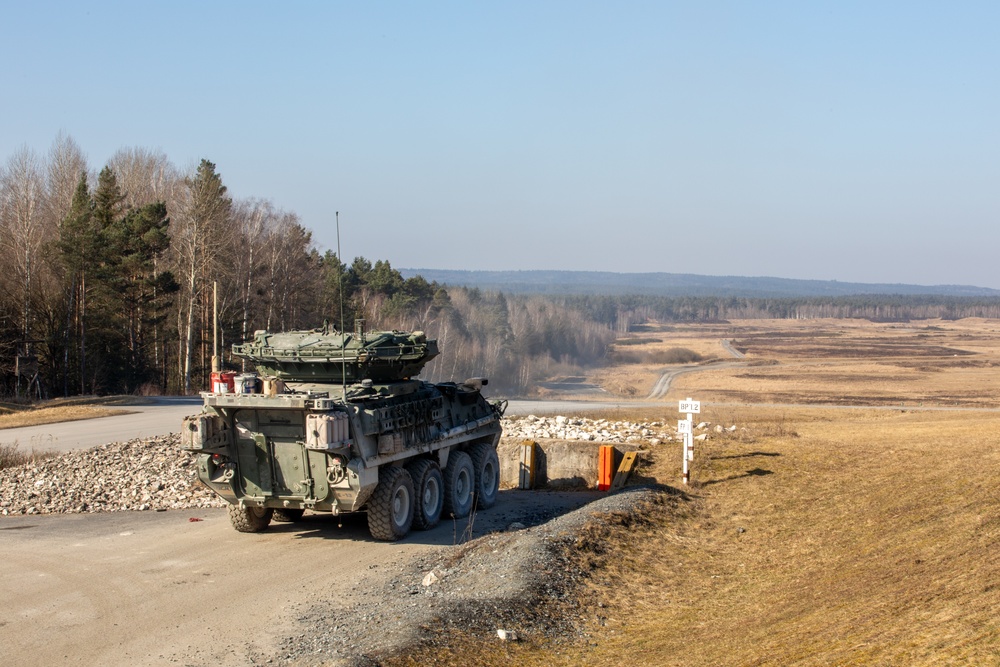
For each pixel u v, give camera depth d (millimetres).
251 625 9430
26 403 38938
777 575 11242
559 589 10367
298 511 15438
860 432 22172
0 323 44938
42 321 47094
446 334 68875
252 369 32500
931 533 11789
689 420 16672
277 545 13164
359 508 13164
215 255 51938
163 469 18328
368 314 63031
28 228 46031
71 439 25406
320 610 9930
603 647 8852
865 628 8391
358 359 13539
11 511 16188
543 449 20031
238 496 13203
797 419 26750
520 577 10453
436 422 14820
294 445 12703
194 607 10078
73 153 55906
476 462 16375
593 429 22156
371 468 12766
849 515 13641
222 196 53344
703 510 14922
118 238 45969
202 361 53094
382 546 13148
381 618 9344
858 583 10219
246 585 10992
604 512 13781
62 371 47281
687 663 8180
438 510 14781
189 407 36750
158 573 11547
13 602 10281
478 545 12367
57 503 16578
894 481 15383
